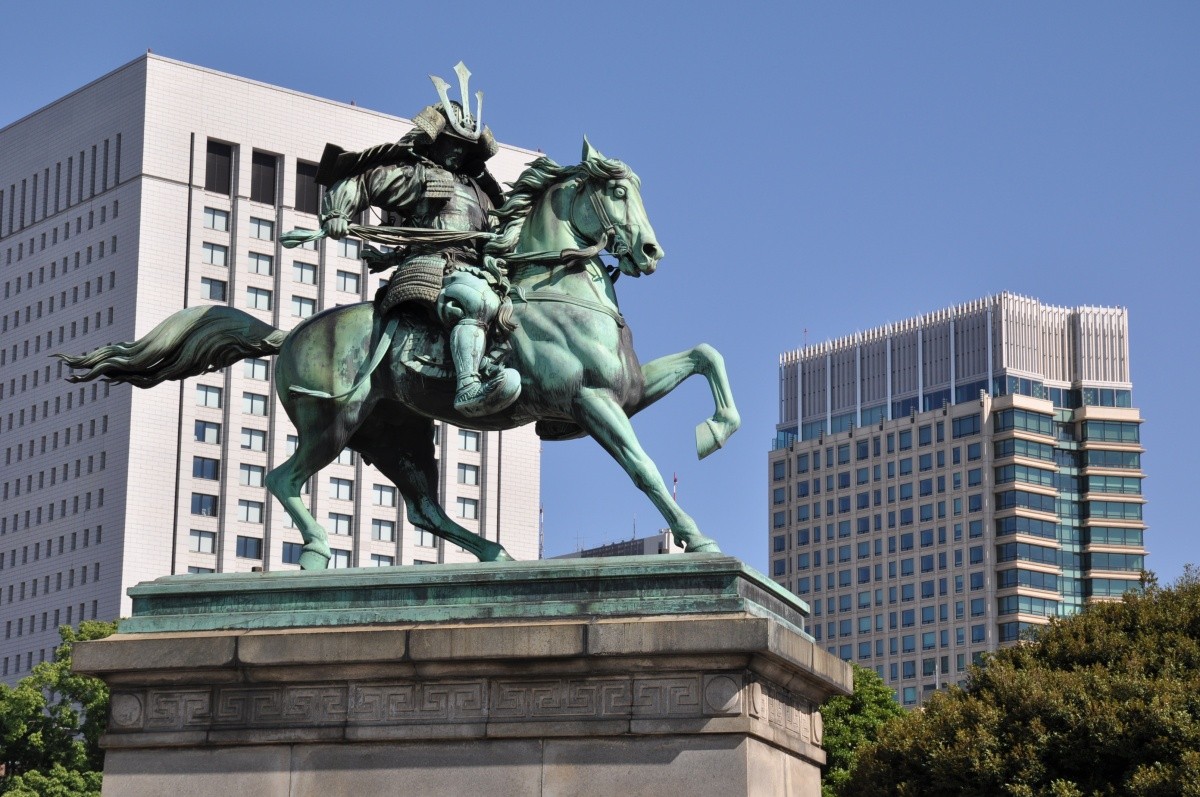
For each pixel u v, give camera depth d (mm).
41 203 134625
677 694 14469
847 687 16438
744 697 14344
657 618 14570
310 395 16734
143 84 127312
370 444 17609
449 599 15211
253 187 129375
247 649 15234
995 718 39000
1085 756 37594
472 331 15977
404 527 128625
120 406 124812
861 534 167500
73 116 132500
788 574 172750
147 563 122688
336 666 15078
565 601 14891
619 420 15688
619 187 16500
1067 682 38531
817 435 175000
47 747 71688
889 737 41750
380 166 17297
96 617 122812
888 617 163625
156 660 15398
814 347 177500
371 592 15422
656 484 15430
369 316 16875
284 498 16812
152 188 126312
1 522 132750
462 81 17953
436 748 14891
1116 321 164000
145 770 15430
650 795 14367
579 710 14633
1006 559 156375
